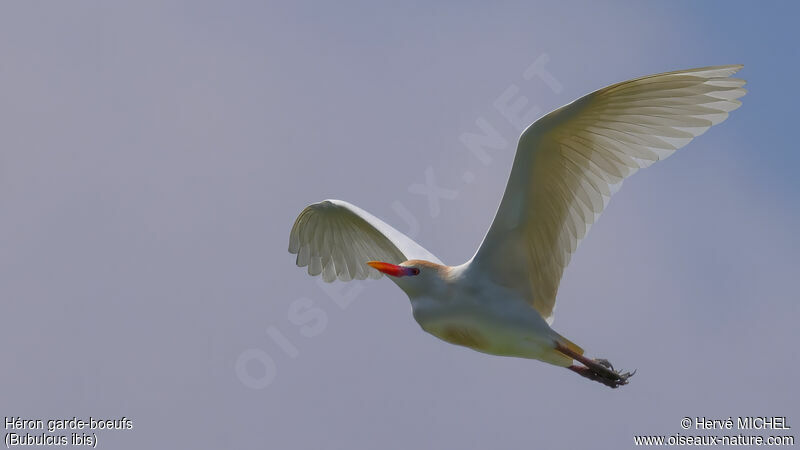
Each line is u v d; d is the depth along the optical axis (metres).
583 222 13.25
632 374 13.61
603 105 12.48
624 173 13.02
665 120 12.66
